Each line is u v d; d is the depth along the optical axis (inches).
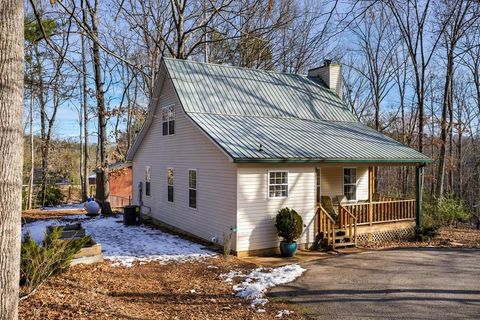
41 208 952.9
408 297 314.0
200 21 889.5
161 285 338.3
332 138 594.2
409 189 1136.8
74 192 1480.1
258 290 326.0
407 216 615.5
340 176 664.4
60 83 606.9
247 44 969.5
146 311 271.1
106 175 831.1
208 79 632.4
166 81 653.9
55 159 1327.5
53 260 313.9
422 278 370.6
